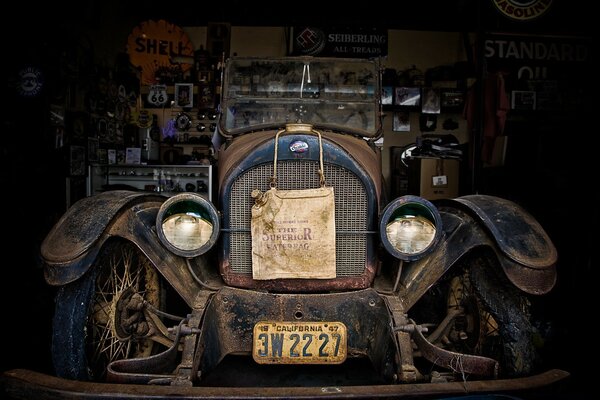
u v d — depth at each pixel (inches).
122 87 267.1
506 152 255.3
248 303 97.9
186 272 100.3
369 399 74.6
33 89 190.1
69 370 87.6
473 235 97.9
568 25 222.4
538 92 255.0
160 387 76.2
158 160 281.0
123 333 99.3
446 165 244.1
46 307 167.8
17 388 79.1
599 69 211.6
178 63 286.0
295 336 95.3
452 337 106.0
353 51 275.0
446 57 293.7
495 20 228.1
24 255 181.3
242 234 99.9
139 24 278.4
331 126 129.3
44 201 195.6
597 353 140.2
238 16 280.8
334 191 97.8
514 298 97.7
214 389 75.5
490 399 75.3
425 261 100.3
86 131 229.9
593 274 177.3
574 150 229.9
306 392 74.7
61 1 208.4
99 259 93.4
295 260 95.5
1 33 174.1
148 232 98.9
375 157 117.1
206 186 257.1
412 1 277.0
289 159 97.1
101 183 247.0
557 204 216.5
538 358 101.3
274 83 135.6
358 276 99.9
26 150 185.5
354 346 97.1
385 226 92.1
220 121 133.1
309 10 277.0
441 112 282.5
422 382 84.7
